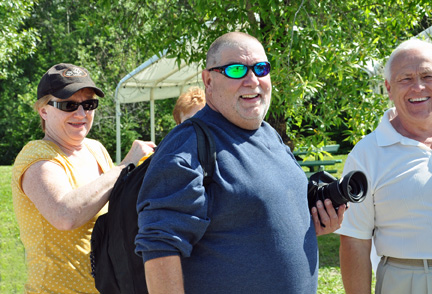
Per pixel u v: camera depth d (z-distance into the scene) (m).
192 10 5.95
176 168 1.63
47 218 2.02
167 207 1.63
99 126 19.66
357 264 2.37
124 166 2.18
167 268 1.60
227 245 1.70
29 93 21.86
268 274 1.72
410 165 2.26
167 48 5.82
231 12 5.13
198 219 1.64
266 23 5.22
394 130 2.32
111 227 1.93
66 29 23.56
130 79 9.08
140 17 6.27
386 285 2.32
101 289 1.99
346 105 5.23
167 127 21.19
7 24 10.77
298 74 4.39
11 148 22.66
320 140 5.10
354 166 2.39
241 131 1.84
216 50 1.86
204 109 1.89
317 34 4.78
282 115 5.81
